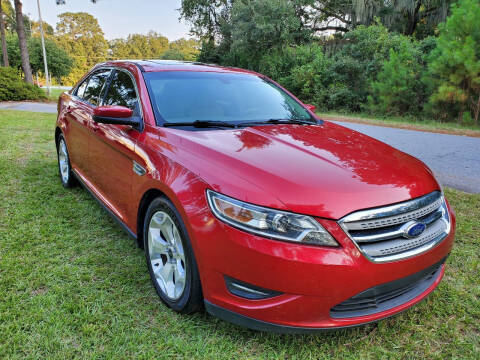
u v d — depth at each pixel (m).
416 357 2.08
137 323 2.26
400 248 1.97
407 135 10.02
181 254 2.26
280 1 23.45
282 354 2.05
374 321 2.01
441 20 21.89
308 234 1.84
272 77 22.86
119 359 1.97
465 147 8.12
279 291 1.84
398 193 2.05
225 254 1.93
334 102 18.62
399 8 22.70
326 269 1.81
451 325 2.33
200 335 2.17
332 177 2.06
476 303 2.53
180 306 2.27
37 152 6.45
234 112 3.13
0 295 2.45
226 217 1.94
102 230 3.49
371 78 17.33
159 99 2.98
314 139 2.71
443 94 13.05
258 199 1.90
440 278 2.43
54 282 2.62
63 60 43.06
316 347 2.12
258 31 22.77
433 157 7.03
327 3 25.11
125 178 2.87
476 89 12.77
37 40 41.28
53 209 3.94
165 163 2.39
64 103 4.64
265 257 1.83
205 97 3.17
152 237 2.51
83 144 3.83
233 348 2.09
